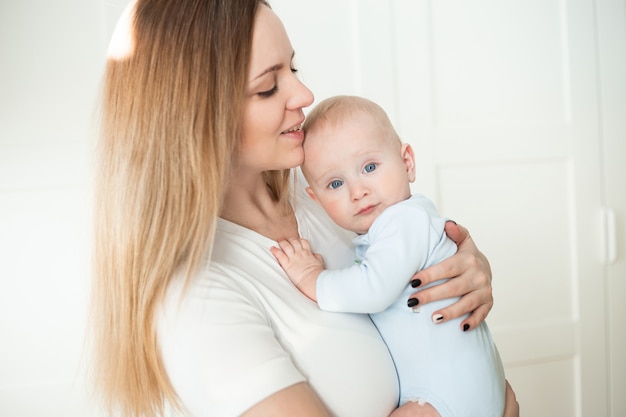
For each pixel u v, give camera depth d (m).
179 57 0.91
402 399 1.01
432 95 2.20
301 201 1.20
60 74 1.90
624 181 2.41
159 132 0.91
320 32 2.09
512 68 2.29
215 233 0.99
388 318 1.03
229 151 0.93
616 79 2.39
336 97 1.13
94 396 1.04
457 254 1.05
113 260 0.94
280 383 0.80
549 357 2.36
